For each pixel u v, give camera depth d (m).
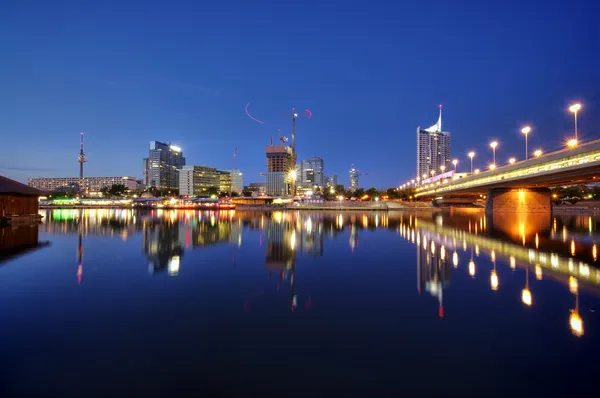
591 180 64.88
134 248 24.89
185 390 6.41
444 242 29.30
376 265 18.62
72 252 22.86
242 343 8.43
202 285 14.11
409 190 187.00
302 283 14.55
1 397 6.14
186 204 169.38
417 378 6.83
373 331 9.21
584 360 7.57
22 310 10.84
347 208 139.50
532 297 12.38
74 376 6.88
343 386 6.55
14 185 49.31
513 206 81.69
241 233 36.81
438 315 10.48
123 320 10.00
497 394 6.31
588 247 25.84
